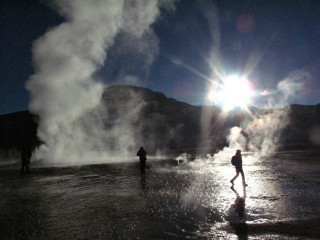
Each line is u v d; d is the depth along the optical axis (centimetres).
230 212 652
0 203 807
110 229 548
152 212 673
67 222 603
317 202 731
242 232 511
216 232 516
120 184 1159
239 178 1236
